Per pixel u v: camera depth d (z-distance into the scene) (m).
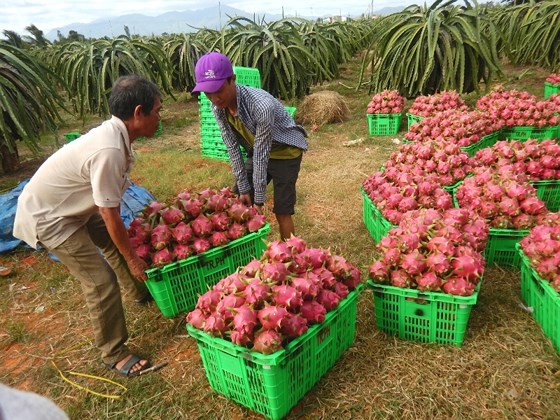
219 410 2.36
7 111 5.99
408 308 2.62
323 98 9.08
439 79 9.02
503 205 3.26
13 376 2.81
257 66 10.16
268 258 2.40
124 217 4.65
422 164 4.32
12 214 4.50
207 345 2.27
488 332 2.71
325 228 4.42
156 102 2.33
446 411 2.22
